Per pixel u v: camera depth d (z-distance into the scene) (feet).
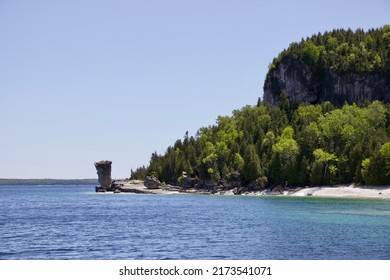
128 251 194.49
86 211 421.18
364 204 434.71
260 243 205.05
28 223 312.09
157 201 568.00
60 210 439.63
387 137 645.51
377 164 573.74
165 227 275.39
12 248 205.36
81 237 237.45
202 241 215.51
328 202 472.85
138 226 284.41
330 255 176.24
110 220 327.47
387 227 253.44
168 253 187.83
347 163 631.15
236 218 319.88
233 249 192.44
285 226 264.11
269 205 441.68
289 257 173.58
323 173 645.51
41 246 209.87
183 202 535.19
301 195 625.41
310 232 236.43
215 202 518.37
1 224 305.73
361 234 227.20
